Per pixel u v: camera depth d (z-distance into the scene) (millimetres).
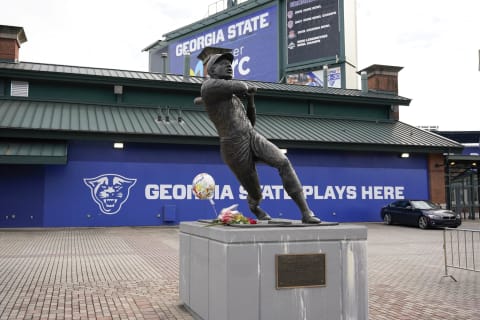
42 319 7023
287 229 6172
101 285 9602
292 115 31719
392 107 34500
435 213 24047
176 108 28719
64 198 23281
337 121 32406
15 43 28422
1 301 8125
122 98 27938
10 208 22484
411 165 30094
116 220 24047
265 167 27062
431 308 7891
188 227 7684
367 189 28953
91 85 27531
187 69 32156
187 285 7645
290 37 53438
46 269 11484
